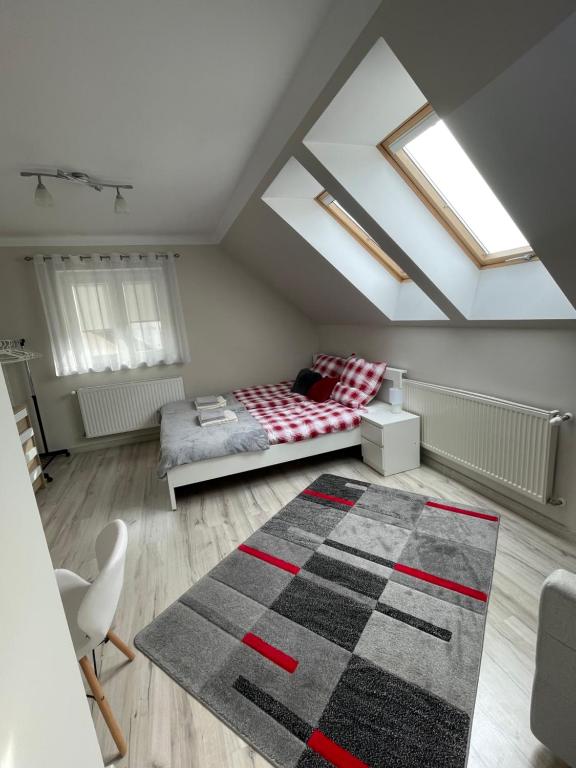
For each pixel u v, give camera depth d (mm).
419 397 2955
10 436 671
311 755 1146
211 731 1246
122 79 1474
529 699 1264
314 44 1383
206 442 2725
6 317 3584
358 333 3855
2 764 465
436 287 2211
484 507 2377
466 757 1109
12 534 626
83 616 1072
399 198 2031
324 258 2797
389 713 1240
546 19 802
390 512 2396
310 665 1430
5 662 526
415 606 1657
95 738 814
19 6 1072
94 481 3291
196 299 4230
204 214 3373
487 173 1283
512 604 1634
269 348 4660
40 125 1724
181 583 1933
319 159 1823
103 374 3982
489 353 2344
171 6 1140
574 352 1865
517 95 991
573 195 1150
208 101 1693
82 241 3686
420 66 1111
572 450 1931
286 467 3242
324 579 1867
